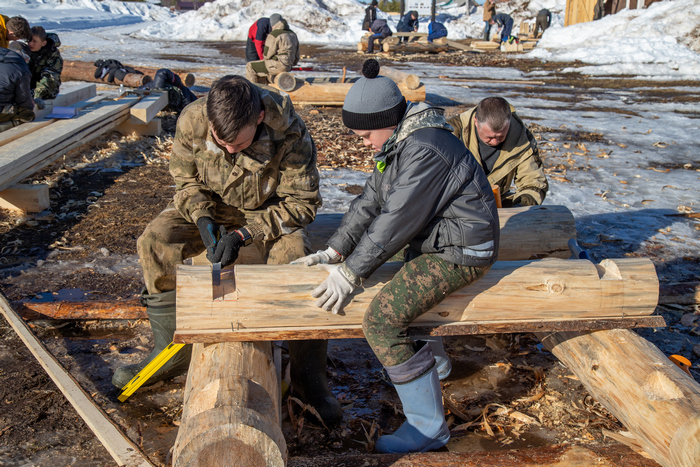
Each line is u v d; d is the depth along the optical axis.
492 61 19.94
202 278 2.22
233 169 2.71
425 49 22.41
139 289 3.81
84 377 2.94
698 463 1.97
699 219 5.52
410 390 2.34
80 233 4.75
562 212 3.56
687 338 3.46
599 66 18.44
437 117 2.19
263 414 1.90
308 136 2.84
